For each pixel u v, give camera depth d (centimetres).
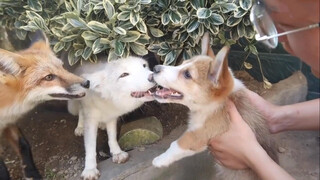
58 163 63
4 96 51
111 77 53
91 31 54
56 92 53
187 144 48
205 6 60
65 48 57
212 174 64
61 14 58
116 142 59
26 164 59
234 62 81
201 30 58
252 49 68
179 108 72
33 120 75
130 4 54
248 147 42
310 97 83
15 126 58
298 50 28
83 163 61
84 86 53
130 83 52
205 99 45
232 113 44
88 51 55
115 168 56
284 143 73
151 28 59
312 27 26
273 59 79
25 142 59
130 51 60
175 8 57
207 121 46
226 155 45
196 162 60
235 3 60
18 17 64
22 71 51
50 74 52
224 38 64
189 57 60
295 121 50
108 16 53
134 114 70
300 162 68
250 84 77
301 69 81
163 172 56
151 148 60
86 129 56
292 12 26
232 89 45
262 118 49
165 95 47
